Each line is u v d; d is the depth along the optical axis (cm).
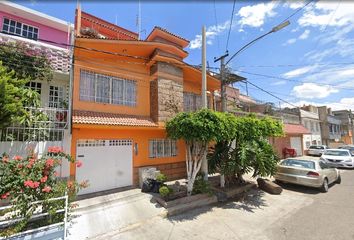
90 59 895
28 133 688
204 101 916
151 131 1059
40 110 717
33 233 448
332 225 588
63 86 978
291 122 2402
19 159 501
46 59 841
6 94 537
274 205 762
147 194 823
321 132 3225
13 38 841
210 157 923
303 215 665
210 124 700
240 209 716
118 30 1491
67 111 779
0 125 558
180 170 1176
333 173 1075
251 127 884
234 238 512
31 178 472
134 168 972
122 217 617
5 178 458
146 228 561
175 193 790
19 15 1123
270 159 892
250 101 2227
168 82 1048
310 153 2533
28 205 459
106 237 508
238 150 863
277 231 551
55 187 511
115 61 966
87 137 835
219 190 876
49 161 513
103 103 907
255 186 1005
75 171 790
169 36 1130
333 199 838
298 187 1022
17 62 781
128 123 875
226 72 1053
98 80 908
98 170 854
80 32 1008
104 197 779
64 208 503
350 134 4053
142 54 1050
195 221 611
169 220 616
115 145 918
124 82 991
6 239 416
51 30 1238
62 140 755
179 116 781
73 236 503
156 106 1000
